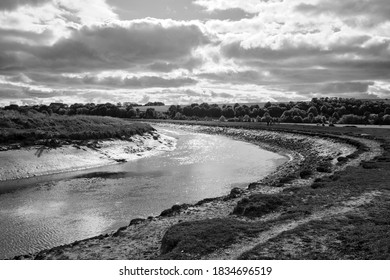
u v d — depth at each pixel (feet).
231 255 59.11
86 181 153.79
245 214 83.15
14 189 139.85
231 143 317.01
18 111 242.17
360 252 56.24
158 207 113.80
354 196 88.58
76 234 91.91
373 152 171.53
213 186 141.90
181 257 58.95
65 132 225.56
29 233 92.73
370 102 557.33
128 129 273.33
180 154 242.37
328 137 257.75
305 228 67.10
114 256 67.87
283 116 500.33
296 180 123.85
